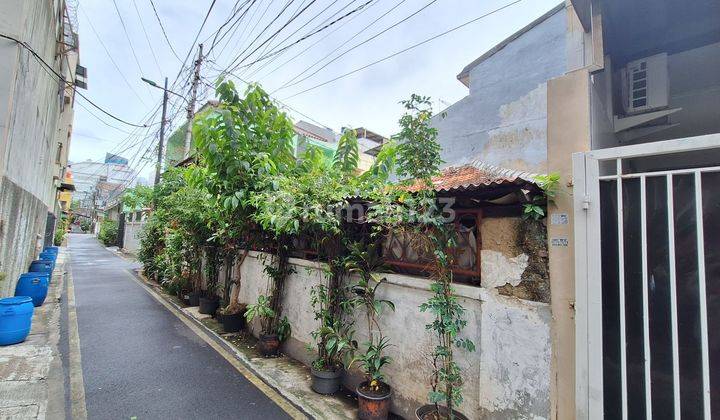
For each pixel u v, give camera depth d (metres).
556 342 2.65
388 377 3.92
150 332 6.48
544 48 7.64
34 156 8.22
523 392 2.78
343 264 4.30
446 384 3.15
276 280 5.77
